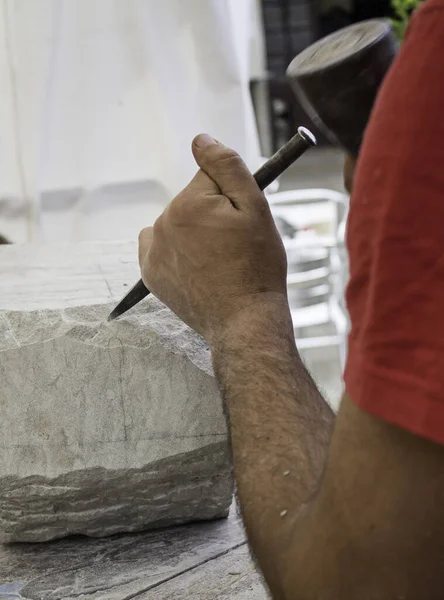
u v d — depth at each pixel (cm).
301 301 323
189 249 80
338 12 748
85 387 111
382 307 52
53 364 111
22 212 206
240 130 213
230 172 80
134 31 202
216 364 77
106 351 111
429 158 50
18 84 197
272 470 67
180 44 206
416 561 53
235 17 212
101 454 111
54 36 197
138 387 112
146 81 206
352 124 67
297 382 73
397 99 52
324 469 58
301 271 317
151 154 211
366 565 54
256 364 73
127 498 115
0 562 113
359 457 54
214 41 204
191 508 118
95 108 208
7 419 110
